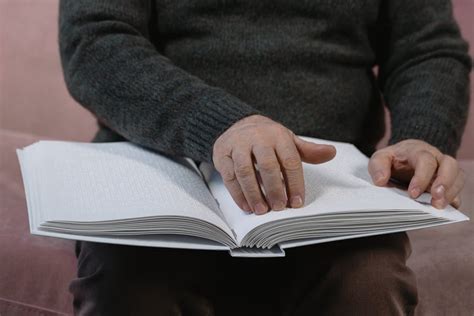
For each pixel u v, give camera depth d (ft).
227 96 2.77
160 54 3.20
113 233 2.28
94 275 2.48
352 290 2.53
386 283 2.53
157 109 2.82
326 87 3.40
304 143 2.56
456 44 3.69
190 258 2.59
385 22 3.84
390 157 2.90
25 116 5.05
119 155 2.93
